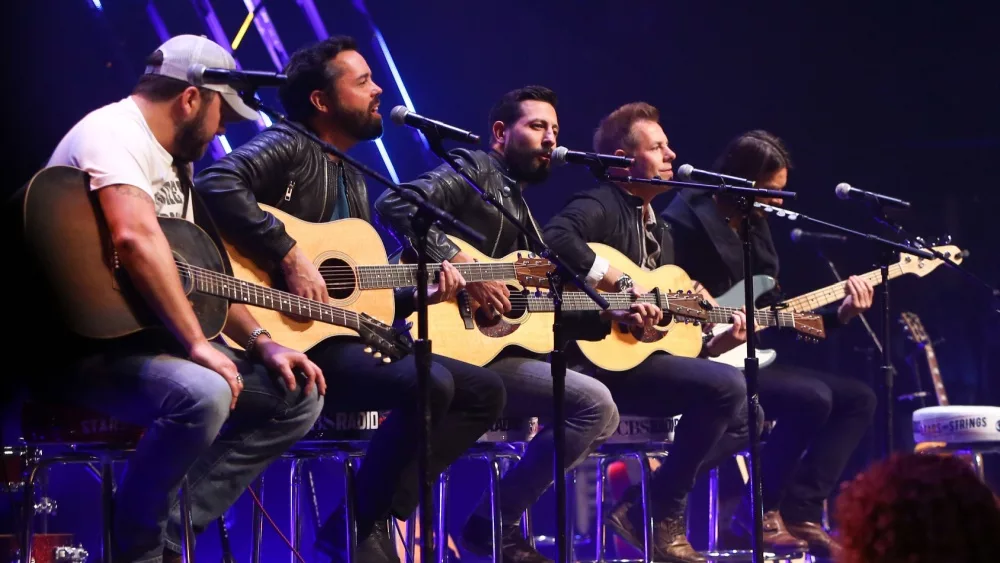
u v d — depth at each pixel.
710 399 5.70
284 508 6.23
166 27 8.55
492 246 5.62
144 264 3.85
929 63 10.91
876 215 6.36
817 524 6.56
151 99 4.21
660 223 6.63
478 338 5.33
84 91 7.91
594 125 10.73
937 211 10.99
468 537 5.48
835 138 11.02
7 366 4.12
